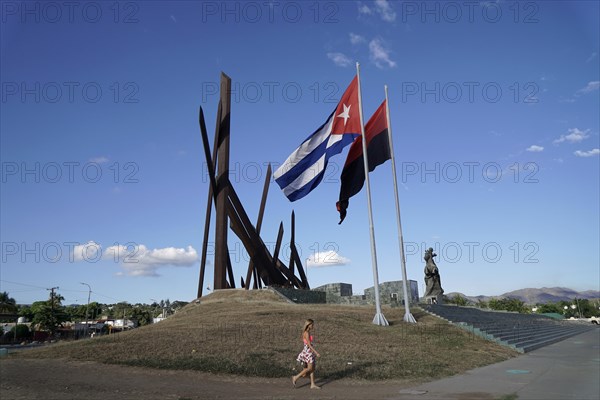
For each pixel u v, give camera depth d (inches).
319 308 1209.4
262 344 667.4
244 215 1893.5
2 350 642.8
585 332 2031.3
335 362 595.2
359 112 1031.0
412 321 1045.8
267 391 447.8
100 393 414.0
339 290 1831.9
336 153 1021.2
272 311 1061.8
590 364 688.4
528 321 1939.0
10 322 3934.5
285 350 637.9
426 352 727.7
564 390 453.4
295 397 422.6
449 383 513.7
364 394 443.8
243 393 434.6
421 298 1742.1
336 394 441.1
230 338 703.1
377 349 707.4
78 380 467.2
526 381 522.9
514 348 900.0
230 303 1348.4
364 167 1067.3
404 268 1074.1
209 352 603.2
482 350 819.4
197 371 526.9
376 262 1009.5
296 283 2257.6
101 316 5201.8
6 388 428.1
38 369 520.7
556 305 6072.8
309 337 480.1
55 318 3250.5
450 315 1258.6
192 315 1178.0
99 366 541.3
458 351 774.5
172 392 426.3
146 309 5191.9
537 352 922.1
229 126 1800.0
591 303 6136.8
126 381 469.1
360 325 935.7
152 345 642.2
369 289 1772.9
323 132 1051.3
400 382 518.3
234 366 539.8
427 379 540.7
